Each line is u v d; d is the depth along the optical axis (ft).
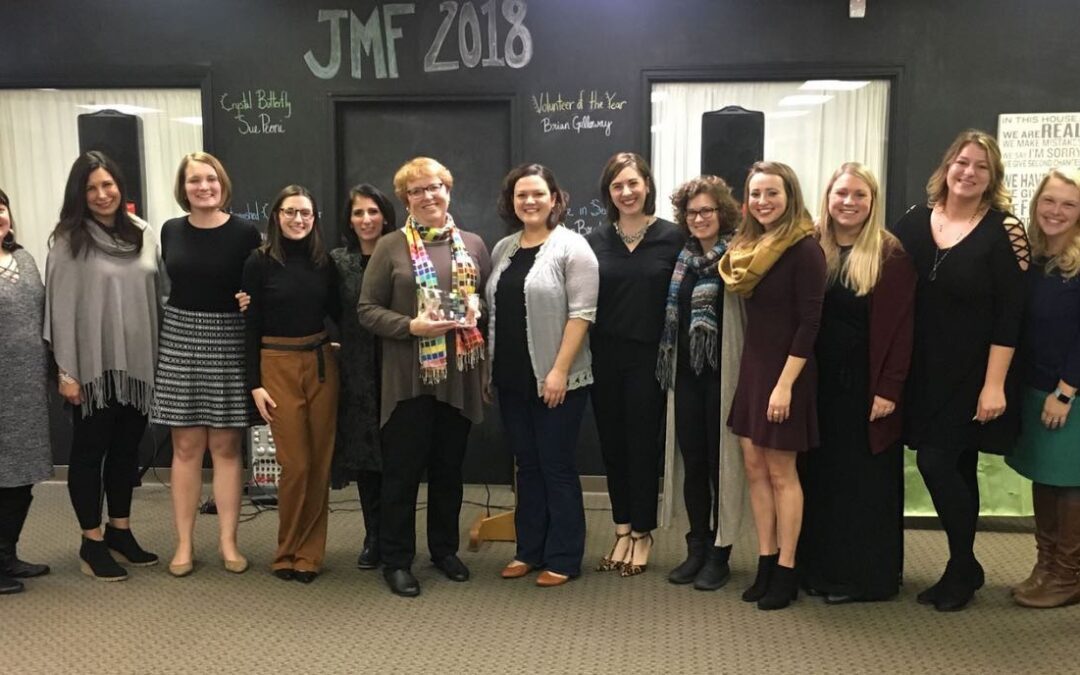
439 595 9.94
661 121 13.84
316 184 14.11
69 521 12.76
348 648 8.61
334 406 10.39
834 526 9.55
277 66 13.96
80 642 8.80
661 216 14.01
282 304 9.98
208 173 10.09
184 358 10.25
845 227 9.19
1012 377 9.15
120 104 14.46
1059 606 9.45
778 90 13.70
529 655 8.43
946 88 13.21
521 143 13.85
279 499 10.33
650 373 10.02
